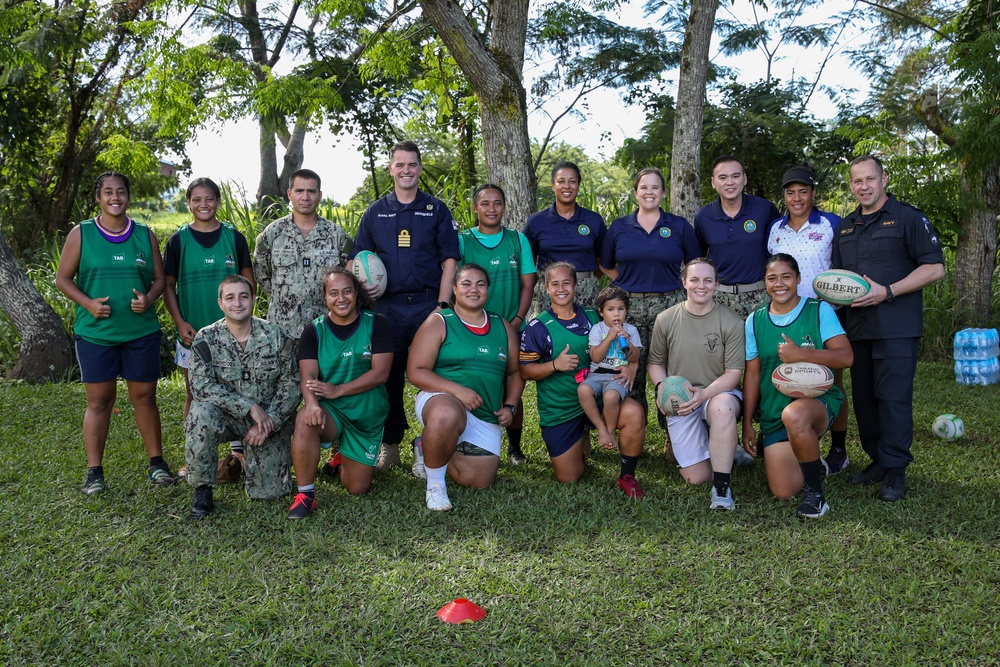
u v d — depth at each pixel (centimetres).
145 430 491
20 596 343
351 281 452
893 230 465
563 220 558
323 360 454
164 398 709
